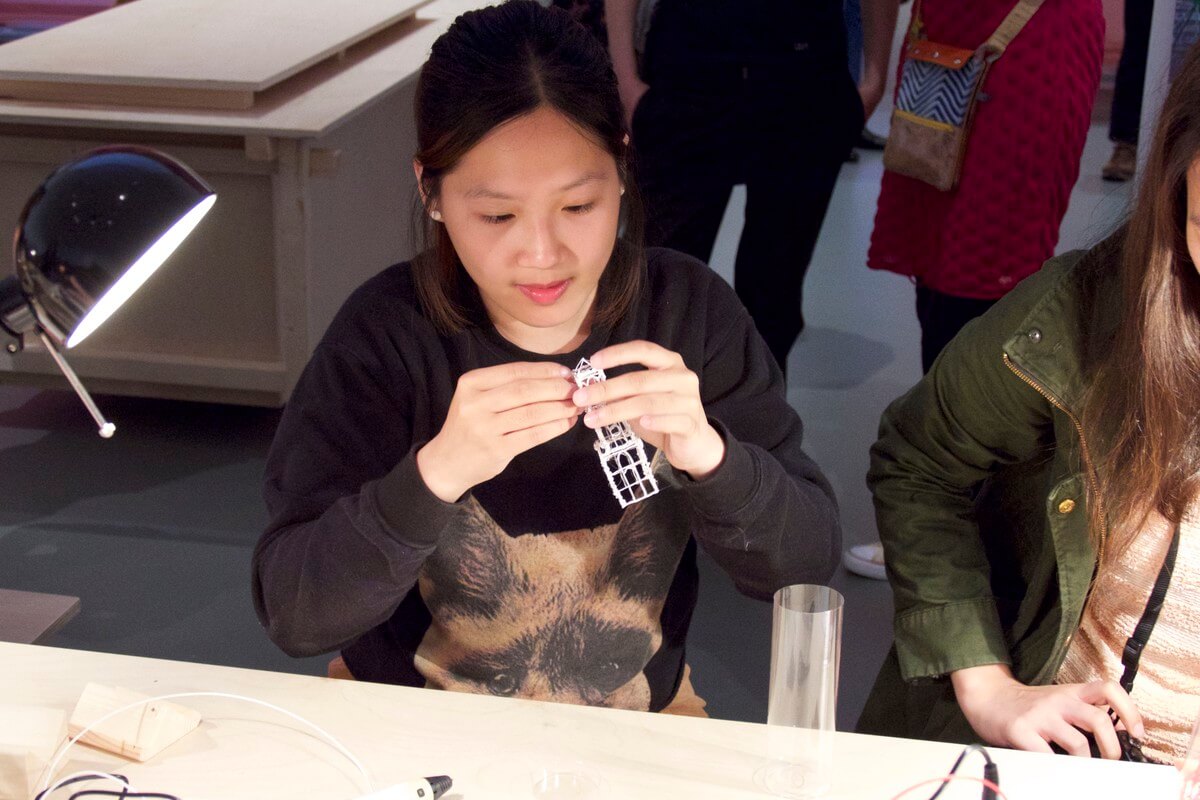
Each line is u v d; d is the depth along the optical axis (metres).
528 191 1.12
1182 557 1.22
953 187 2.46
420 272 1.30
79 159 1.00
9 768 0.97
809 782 1.03
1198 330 1.14
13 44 3.13
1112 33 6.59
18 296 1.00
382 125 3.33
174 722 1.07
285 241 2.87
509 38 1.13
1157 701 1.26
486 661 1.36
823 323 4.29
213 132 2.72
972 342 1.32
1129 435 1.19
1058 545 1.26
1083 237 1.36
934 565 1.36
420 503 1.11
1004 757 1.08
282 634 1.23
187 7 3.76
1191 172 1.06
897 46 6.98
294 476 1.29
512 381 1.06
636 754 1.07
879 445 1.46
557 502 1.32
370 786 1.02
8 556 2.71
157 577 2.66
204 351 3.06
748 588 1.33
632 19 2.97
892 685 1.42
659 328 1.37
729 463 1.17
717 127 2.86
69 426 3.35
